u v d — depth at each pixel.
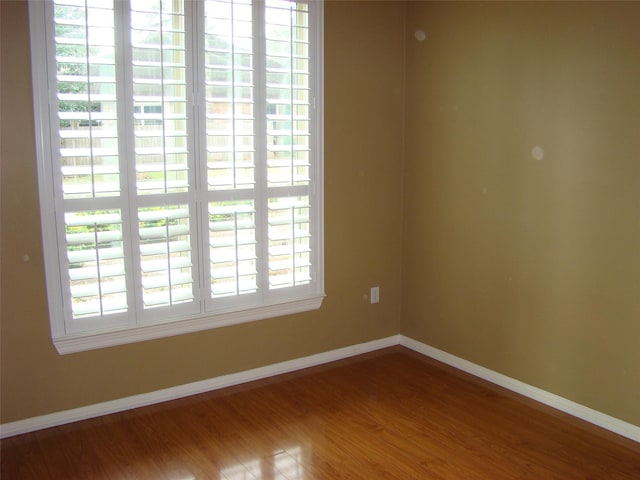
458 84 3.49
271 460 2.67
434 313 3.83
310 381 3.52
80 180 2.86
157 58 2.95
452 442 2.83
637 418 2.80
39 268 2.81
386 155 3.84
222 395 3.32
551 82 2.99
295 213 3.54
